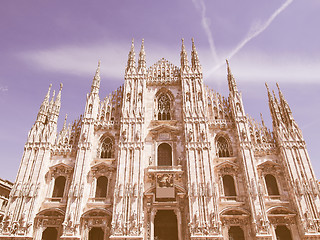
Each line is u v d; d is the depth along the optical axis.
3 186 58.31
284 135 45.00
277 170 43.06
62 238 37.81
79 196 40.94
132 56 56.34
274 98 50.09
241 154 43.62
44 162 44.12
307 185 40.47
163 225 40.97
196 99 49.59
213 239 37.12
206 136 45.47
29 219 39.50
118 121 49.31
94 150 46.69
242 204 40.59
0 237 38.19
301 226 37.81
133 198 40.53
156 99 52.34
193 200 39.88
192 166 42.81
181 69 53.94
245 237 38.41
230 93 50.56
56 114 49.59
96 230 40.31
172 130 47.53
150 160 44.59
